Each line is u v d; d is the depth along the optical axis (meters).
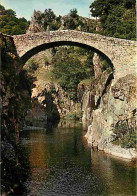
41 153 53.62
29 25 163.38
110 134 56.59
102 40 60.16
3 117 42.88
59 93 129.25
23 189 36.62
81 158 51.00
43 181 39.72
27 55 62.19
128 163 48.22
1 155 36.28
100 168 45.59
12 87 52.72
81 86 129.88
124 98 57.06
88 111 105.31
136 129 54.94
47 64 145.00
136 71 59.62
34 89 116.31
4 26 147.12
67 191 36.50
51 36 59.91
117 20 95.94
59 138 68.50
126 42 60.06
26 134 72.44
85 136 70.81
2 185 33.75
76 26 153.00
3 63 52.03
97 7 111.81
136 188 37.84
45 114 110.81
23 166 44.56
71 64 137.00
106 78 80.06
